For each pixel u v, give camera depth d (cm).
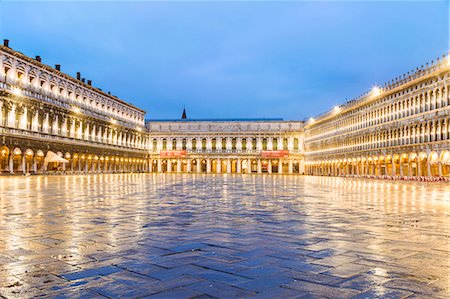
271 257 981
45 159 8025
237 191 3525
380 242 1159
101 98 11025
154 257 979
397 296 709
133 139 13500
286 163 15012
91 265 904
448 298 700
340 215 1761
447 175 6450
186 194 3061
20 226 1415
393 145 8212
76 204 2175
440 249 1070
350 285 768
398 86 7944
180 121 15338
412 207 2105
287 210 1962
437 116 6656
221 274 838
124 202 2327
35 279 802
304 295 714
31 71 7788
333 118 11894
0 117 6819
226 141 15138
